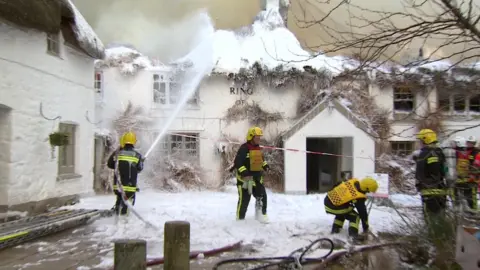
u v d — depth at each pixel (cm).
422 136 715
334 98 1565
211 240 643
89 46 1108
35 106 922
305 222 794
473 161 695
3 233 614
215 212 926
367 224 678
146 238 665
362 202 679
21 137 870
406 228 640
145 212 893
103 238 668
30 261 538
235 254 580
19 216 828
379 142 1565
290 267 521
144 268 358
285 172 1534
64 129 1089
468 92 572
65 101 1064
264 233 699
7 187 828
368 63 530
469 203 610
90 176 1236
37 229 650
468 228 428
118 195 822
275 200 1194
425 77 587
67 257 555
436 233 544
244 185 788
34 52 922
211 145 1670
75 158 1146
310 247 558
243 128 1686
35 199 909
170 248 397
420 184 689
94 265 521
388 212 920
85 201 1120
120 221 782
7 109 841
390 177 1524
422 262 548
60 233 701
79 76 1153
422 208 676
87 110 1206
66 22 1038
